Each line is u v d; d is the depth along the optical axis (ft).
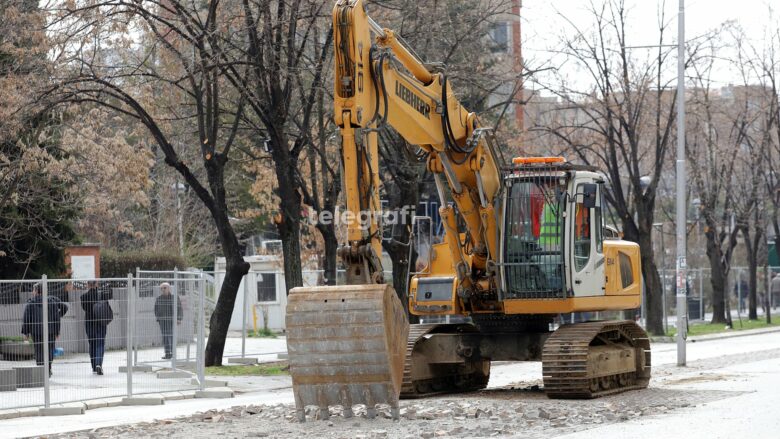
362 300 62.34
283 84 121.49
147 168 134.51
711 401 82.64
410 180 134.62
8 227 139.44
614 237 103.86
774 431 63.26
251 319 199.82
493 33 192.13
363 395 64.13
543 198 89.71
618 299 96.78
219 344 128.26
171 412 82.89
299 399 65.10
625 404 80.33
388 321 63.05
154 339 98.37
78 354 88.33
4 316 84.02
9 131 114.83
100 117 135.54
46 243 155.02
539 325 94.53
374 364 62.95
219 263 213.25
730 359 136.15
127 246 235.61
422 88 74.95
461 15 137.08
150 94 124.88
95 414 82.28
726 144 235.61
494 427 65.72
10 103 112.98
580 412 74.02
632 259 100.73
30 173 129.70
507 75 160.35
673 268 276.82
